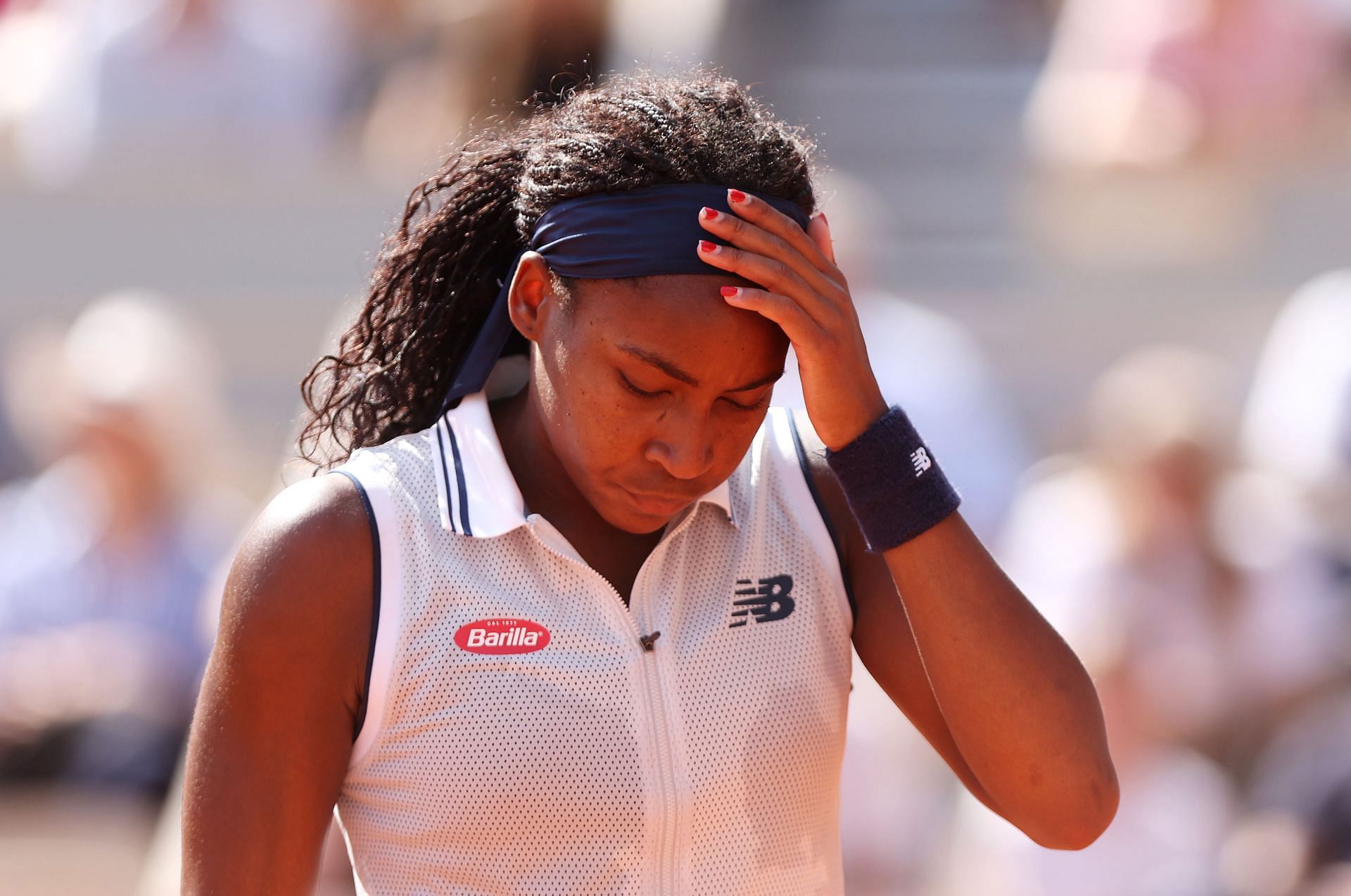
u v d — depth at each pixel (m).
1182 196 19.77
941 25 23.22
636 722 5.32
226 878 5.14
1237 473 16.27
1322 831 13.48
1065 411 19.97
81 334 16.67
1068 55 20.92
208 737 5.27
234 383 19.78
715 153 5.30
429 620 5.30
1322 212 19.67
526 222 5.58
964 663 5.49
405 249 6.04
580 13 15.31
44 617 15.61
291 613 5.23
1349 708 14.50
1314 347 17.81
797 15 22.25
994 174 21.39
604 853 5.27
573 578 5.42
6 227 20.00
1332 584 16.11
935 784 14.93
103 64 20.20
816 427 5.54
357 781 5.45
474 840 5.27
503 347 5.88
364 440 6.11
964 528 5.57
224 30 20.09
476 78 16.83
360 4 19.95
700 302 5.12
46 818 13.77
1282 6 19.83
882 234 20.84
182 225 19.89
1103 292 20.00
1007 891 13.79
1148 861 13.68
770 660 5.57
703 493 5.39
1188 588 15.28
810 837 5.62
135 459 15.98
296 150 20.08
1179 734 14.77
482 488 5.46
